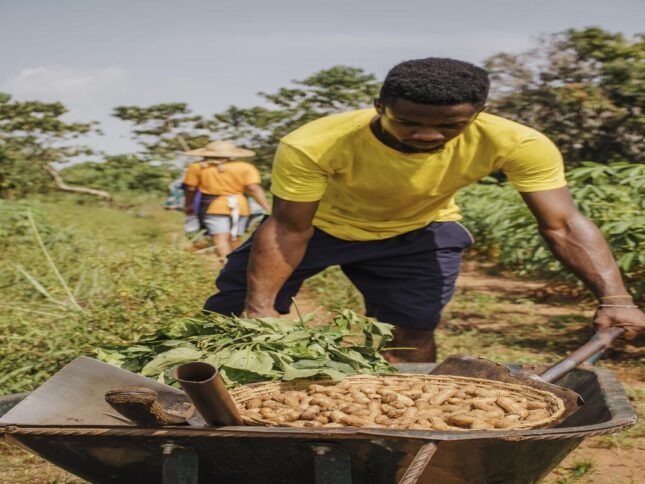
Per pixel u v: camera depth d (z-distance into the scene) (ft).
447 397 9.16
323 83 72.33
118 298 18.69
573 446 8.68
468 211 40.29
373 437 7.28
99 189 71.92
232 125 74.79
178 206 43.55
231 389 9.57
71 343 16.03
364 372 10.43
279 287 12.41
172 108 79.00
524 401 9.12
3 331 16.78
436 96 9.92
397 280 13.94
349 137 11.79
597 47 48.83
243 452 7.83
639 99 47.70
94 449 8.27
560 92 48.65
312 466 7.82
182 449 7.88
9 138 70.74
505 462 7.92
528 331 22.72
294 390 9.53
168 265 22.04
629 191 23.77
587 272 11.59
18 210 36.94
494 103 50.14
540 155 11.69
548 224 11.87
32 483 12.42
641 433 14.25
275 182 12.12
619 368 18.75
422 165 11.89
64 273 24.52
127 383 8.90
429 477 7.93
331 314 13.19
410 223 13.56
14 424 8.07
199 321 10.93
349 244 13.61
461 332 22.75
